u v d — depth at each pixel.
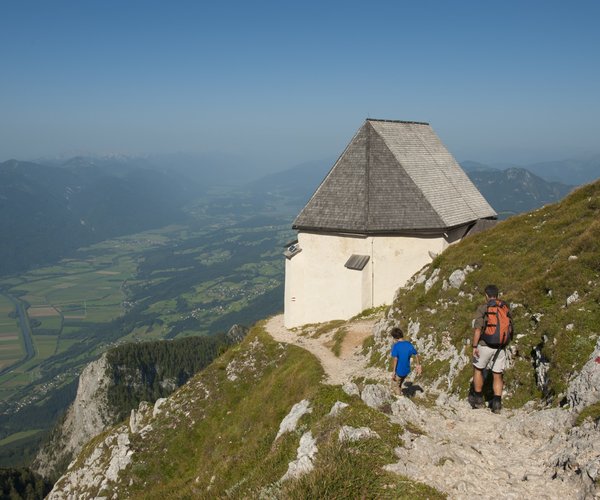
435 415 15.22
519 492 10.11
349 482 10.33
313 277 45.12
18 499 95.25
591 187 31.02
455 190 48.25
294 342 39.31
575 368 14.48
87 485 37.38
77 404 140.25
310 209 45.09
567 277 19.11
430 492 10.05
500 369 15.49
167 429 35.03
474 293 25.72
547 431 12.78
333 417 13.41
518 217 32.75
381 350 29.16
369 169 44.75
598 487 9.34
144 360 147.75
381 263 42.66
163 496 24.67
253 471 14.65
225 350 49.53
